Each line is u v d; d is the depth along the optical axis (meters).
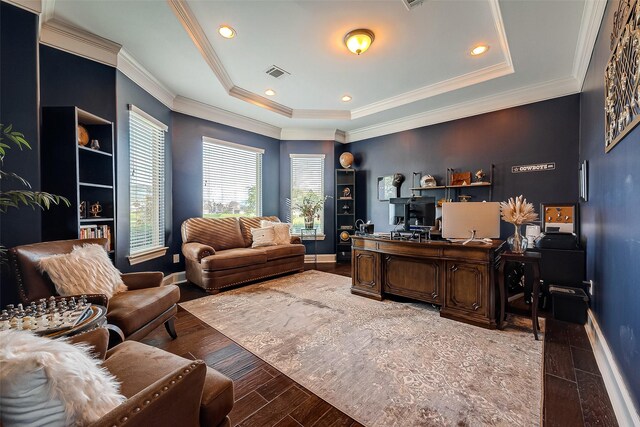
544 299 2.91
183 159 4.18
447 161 4.49
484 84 3.56
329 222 5.69
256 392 1.62
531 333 2.34
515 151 3.82
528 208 2.46
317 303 3.11
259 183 5.30
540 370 1.80
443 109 4.44
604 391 1.60
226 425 1.07
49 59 2.45
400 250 2.99
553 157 3.53
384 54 3.07
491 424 1.35
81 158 2.62
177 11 2.33
